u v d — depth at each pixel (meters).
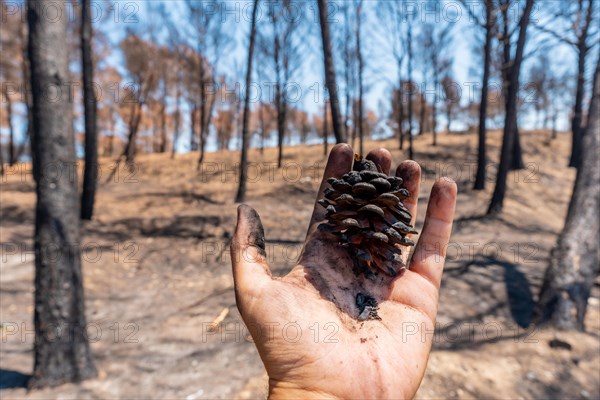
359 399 0.17
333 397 0.17
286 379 0.17
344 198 0.21
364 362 0.17
